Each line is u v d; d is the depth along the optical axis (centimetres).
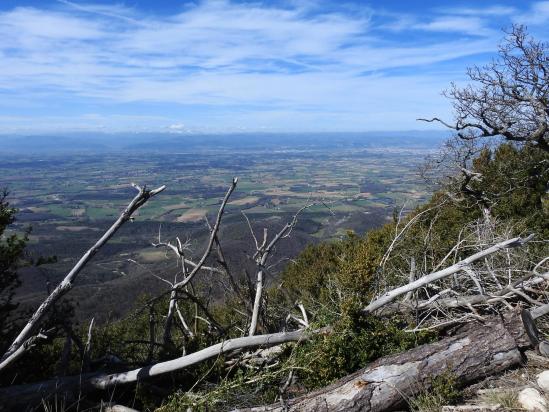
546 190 994
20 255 446
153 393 387
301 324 532
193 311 648
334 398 328
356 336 399
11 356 320
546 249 627
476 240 570
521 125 1180
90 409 350
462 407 319
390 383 331
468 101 1177
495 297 442
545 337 406
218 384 380
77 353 536
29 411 345
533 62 1191
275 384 395
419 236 618
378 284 520
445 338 389
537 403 308
